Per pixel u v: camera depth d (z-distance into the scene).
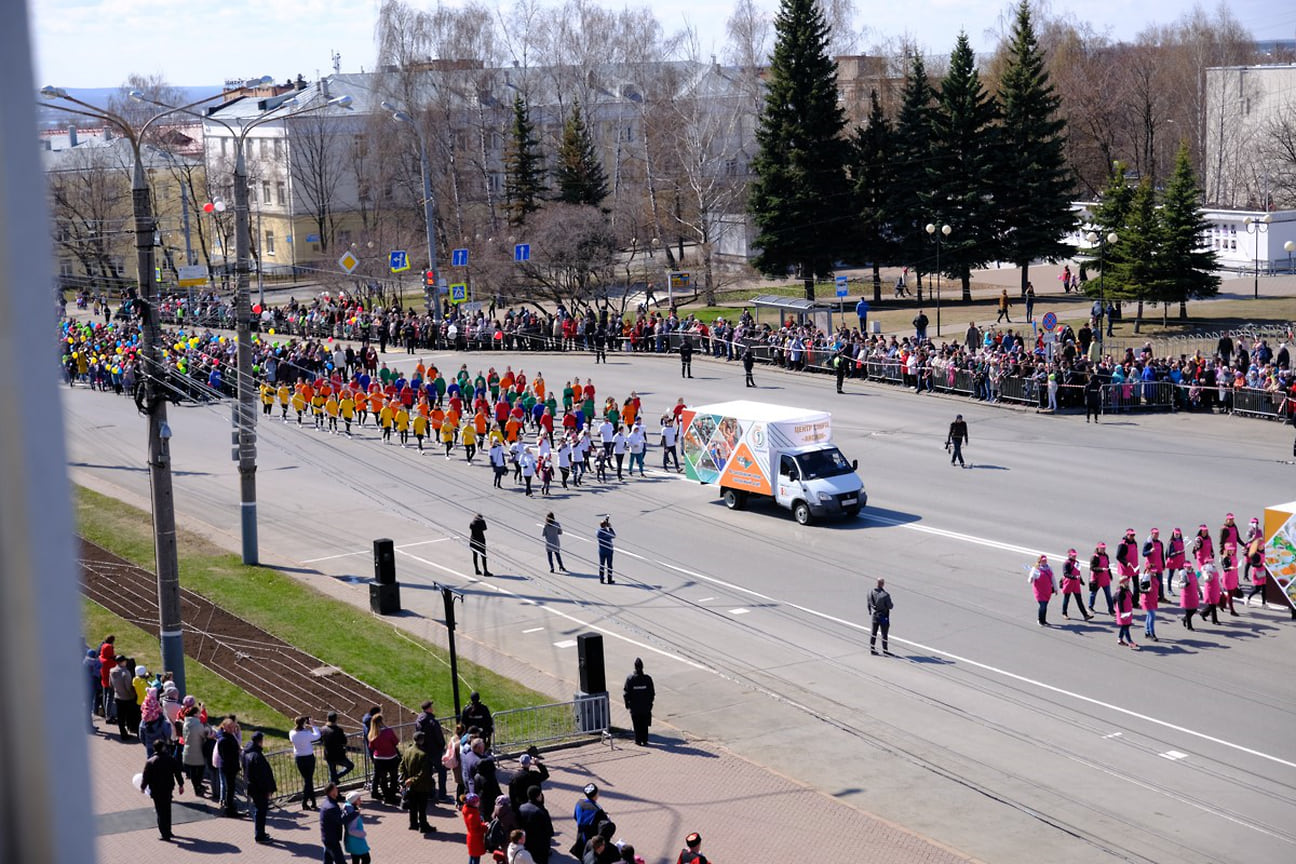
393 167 133.75
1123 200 93.75
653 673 36.72
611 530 44.53
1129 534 38.06
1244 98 141.88
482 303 117.38
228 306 108.88
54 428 2.05
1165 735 31.12
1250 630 37.91
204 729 29.66
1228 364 66.75
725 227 125.19
